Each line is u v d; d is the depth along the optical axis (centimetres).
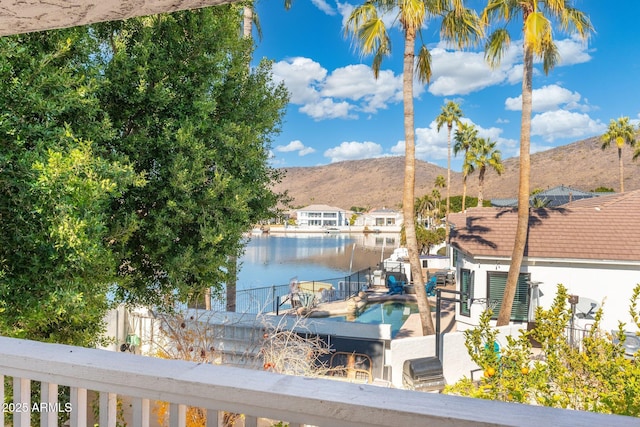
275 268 5538
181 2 149
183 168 769
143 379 154
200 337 830
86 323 752
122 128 808
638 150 6519
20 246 525
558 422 122
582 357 491
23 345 182
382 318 2033
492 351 518
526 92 1606
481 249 1753
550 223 1917
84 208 557
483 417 125
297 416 139
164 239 770
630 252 1631
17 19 166
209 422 148
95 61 764
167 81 820
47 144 571
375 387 144
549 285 1716
